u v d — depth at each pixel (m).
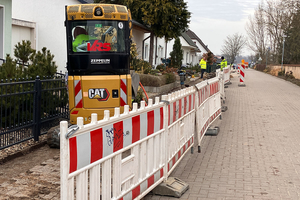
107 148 3.50
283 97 17.83
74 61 7.39
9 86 6.65
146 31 26.17
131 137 4.01
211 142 8.16
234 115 12.05
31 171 5.54
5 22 12.52
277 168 6.18
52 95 7.97
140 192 4.33
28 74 8.02
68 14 7.40
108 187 3.60
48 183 5.02
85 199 3.21
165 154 5.05
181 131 6.05
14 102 6.53
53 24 18.06
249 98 17.02
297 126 10.15
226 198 4.80
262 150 7.43
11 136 6.59
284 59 50.06
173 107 5.41
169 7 21.69
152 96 15.45
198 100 7.22
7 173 5.52
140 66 19.59
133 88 8.89
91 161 3.24
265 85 25.33
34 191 4.71
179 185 5.08
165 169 5.08
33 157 6.43
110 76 7.46
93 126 3.22
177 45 34.47
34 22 17.16
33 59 9.02
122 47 7.61
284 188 5.20
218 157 6.88
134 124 4.07
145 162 4.46
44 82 7.63
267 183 5.41
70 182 2.96
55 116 8.18
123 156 4.56
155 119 4.67
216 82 10.29
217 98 10.59
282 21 50.12
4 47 12.53
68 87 7.44
